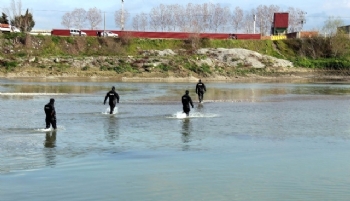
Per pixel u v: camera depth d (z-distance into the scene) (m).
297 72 106.88
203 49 111.50
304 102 48.12
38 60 92.00
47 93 53.38
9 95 49.41
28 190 14.66
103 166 17.91
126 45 113.06
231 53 108.75
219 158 19.61
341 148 22.27
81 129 27.09
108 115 34.28
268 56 112.88
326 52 122.75
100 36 115.81
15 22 125.06
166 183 15.60
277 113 37.50
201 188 15.05
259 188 15.12
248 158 19.69
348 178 16.48
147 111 37.25
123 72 90.69
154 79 88.75
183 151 21.03
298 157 20.02
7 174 16.52
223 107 41.66
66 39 109.50
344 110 40.56
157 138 24.38
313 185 15.54
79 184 15.37
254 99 51.06
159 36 120.94
